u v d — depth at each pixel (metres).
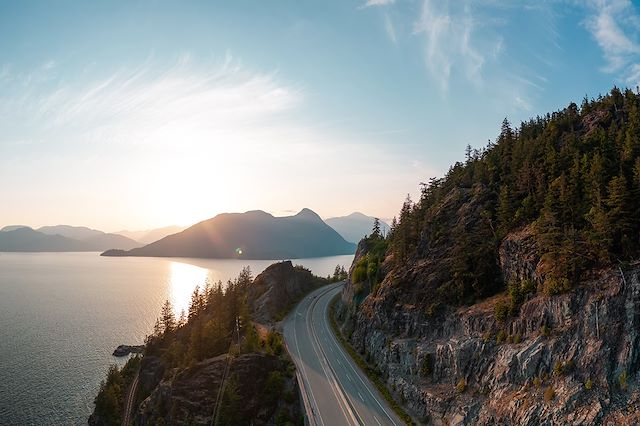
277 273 141.25
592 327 50.50
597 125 94.69
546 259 60.25
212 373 78.94
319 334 100.88
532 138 103.69
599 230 55.59
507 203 76.88
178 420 73.94
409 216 104.31
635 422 41.53
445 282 76.62
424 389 63.50
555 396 48.16
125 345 155.50
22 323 190.25
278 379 75.94
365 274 106.94
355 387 72.06
